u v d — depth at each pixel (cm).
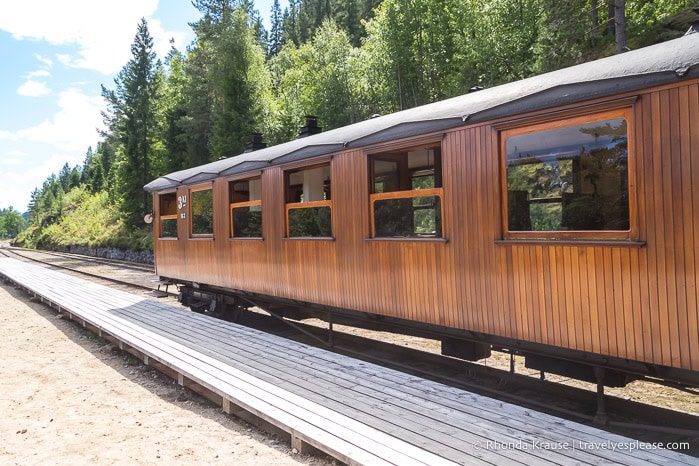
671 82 307
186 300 1004
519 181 402
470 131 439
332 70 3017
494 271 421
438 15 2634
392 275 524
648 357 323
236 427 429
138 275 1866
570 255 366
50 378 597
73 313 891
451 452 305
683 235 304
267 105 2653
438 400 396
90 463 364
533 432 327
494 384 521
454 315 459
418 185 551
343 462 330
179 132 3142
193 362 535
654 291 319
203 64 3048
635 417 420
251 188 762
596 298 351
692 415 410
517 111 395
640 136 324
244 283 771
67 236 4525
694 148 299
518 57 2194
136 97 3381
